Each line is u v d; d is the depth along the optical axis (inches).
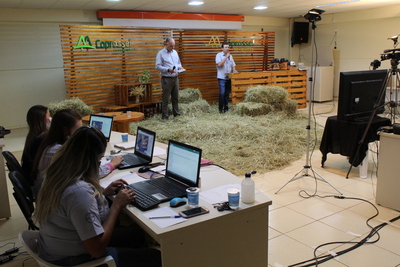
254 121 268.4
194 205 75.0
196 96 323.3
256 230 77.2
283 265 97.2
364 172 164.9
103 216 71.5
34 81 279.7
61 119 94.3
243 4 291.4
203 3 279.4
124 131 210.5
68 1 242.8
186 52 343.6
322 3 297.7
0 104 268.8
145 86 306.5
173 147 92.8
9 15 259.3
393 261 98.0
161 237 64.3
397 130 125.0
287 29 420.8
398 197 128.1
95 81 289.9
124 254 72.8
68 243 64.1
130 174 99.7
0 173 129.1
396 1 293.1
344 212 129.3
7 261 103.9
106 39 291.0
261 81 326.0
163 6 286.8
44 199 63.5
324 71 377.1
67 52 269.9
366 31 359.6
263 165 183.8
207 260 71.2
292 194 147.4
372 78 160.9
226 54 308.5
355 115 157.9
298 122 281.4
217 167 104.7
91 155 66.0
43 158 92.7
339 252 103.0
